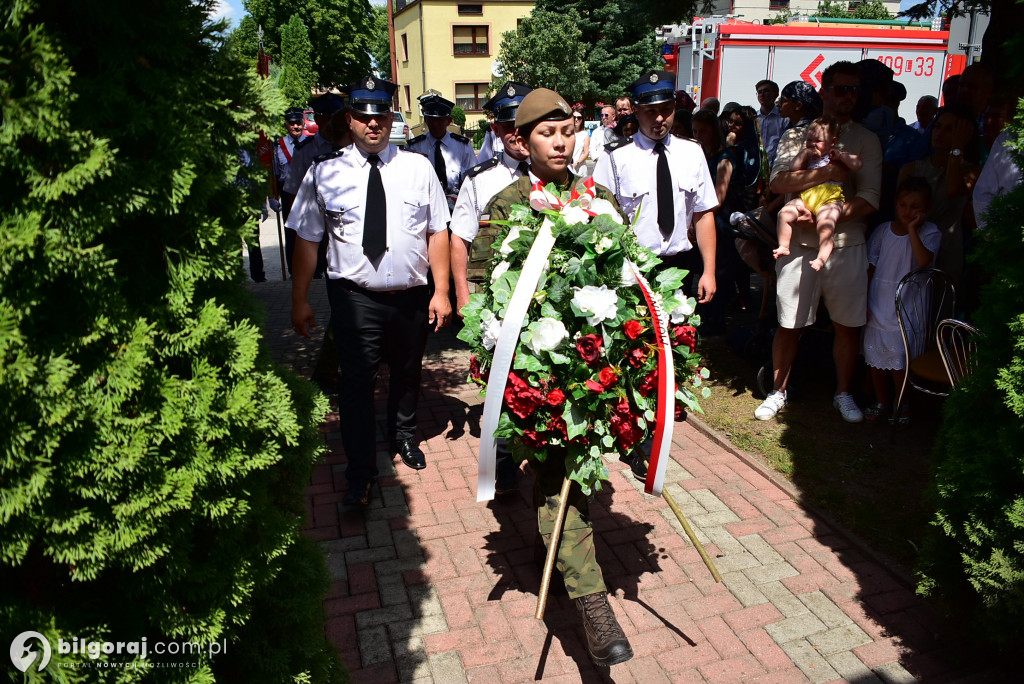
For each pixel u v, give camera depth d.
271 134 1.74
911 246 4.53
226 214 1.73
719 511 3.96
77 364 1.47
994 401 2.61
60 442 1.50
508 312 2.62
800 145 4.59
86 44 1.49
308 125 10.20
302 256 3.87
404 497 4.16
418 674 2.85
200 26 1.63
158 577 1.70
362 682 2.81
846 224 4.58
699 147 4.43
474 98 38.19
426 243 4.02
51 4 1.42
